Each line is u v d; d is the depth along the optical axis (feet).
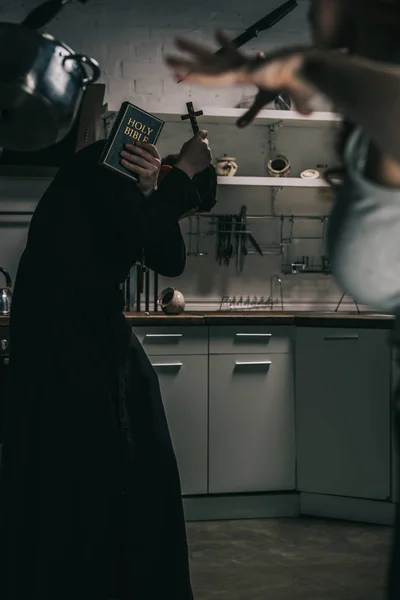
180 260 7.03
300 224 15.02
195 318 11.94
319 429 12.07
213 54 2.35
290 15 14.96
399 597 2.84
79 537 5.97
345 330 11.89
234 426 12.09
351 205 2.66
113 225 6.24
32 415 6.05
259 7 14.85
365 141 2.61
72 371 6.05
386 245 2.64
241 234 14.47
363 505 11.85
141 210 6.17
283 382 12.22
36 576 5.95
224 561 10.09
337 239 2.73
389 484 11.67
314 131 15.06
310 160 15.05
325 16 2.64
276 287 14.90
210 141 14.75
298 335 12.23
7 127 4.25
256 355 12.15
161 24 14.56
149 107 14.52
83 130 12.16
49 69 4.06
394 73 2.27
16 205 14.05
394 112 2.25
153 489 6.42
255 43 14.85
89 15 14.33
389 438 11.66
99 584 6.03
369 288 2.74
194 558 10.21
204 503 11.99
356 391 11.83
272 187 14.84
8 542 6.02
